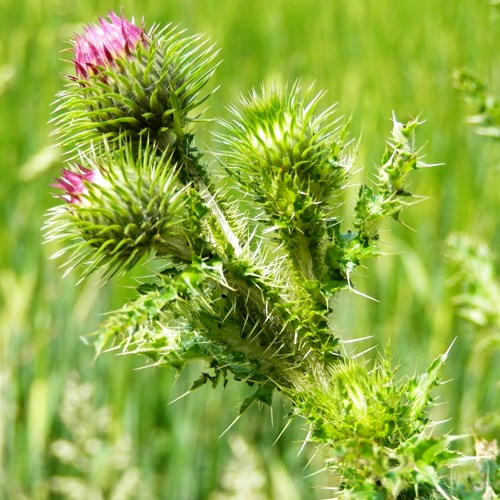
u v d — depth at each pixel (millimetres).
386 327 6266
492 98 3922
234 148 2764
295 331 2436
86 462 6336
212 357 2484
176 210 2525
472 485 2666
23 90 7211
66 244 6746
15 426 6539
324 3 7852
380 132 6594
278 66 7184
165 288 2287
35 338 6543
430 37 7371
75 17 7422
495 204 6516
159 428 6570
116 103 2695
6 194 6895
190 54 2799
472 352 6023
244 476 6062
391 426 2260
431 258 6445
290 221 2516
